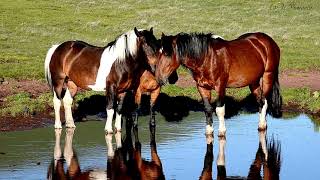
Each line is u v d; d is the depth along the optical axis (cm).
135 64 1516
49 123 1739
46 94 2047
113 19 4250
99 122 1784
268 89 1644
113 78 1539
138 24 4078
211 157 1344
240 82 1567
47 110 1873
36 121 1750
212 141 1502
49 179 1169
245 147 1437
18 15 4169
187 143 1488
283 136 1557
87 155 1377
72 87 1680
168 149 1430
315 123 1733
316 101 1952
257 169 1238
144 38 1466
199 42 1475
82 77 1595
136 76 1552
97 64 1568
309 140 1506
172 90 2116
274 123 1733
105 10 4584
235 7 4947
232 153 1380
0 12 4222
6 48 3159
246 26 4169
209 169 1244
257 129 1650
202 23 4216
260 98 1638
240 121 1770
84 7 4662
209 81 1510
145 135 1602
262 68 1614
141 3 4953
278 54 1677
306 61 2959
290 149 1410
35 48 3216
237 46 1568
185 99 2045
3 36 3478
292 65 2812
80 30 3838
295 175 1187
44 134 1603
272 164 1273
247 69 1561
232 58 1534
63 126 1723
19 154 1377
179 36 1477
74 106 1920
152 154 1381
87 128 1697
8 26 3800
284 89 2194
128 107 1828
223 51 1519
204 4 5025
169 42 1445
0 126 1683
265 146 1439
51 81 1677
